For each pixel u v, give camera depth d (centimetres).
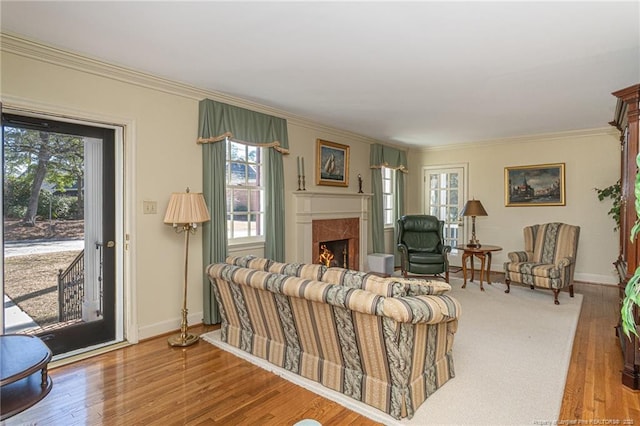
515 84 339
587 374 255
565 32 236
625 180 304
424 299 207
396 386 203
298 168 480
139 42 255
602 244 542
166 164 338
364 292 200
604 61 284
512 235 621
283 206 446
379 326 197
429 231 594
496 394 228
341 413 209
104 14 218
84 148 300
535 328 349
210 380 247
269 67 301
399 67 299
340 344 221
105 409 212
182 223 327
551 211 584
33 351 151
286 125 453
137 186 318
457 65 294
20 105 255
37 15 219
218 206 372
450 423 197
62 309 291
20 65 254
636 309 231
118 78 303
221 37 247
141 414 207
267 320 264
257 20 223
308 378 245
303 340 245
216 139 368
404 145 679
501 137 605
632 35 239
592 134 544
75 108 280
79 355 287
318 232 504
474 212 548
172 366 269
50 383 151
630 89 252
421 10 209
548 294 479
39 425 196
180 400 222
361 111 439
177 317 349
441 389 234
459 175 677
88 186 303
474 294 479
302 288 219
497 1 199
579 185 558
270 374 255
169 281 342
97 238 308
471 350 297
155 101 330
